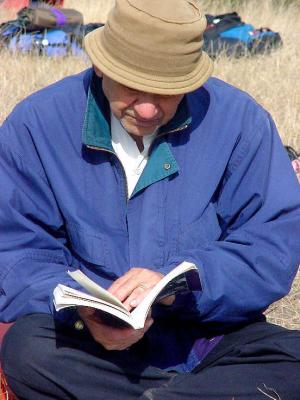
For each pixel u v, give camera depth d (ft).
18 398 14.79
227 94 16.06
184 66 14.26
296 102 36.06
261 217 15.65
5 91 34.94
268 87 38.22
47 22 44.01
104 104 15.07
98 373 14.25
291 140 31.63
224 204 15.96
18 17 45.78
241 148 15.75
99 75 14.80
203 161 15.56
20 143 15.46
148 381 14.56
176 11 14.16
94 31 15.38
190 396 14.32
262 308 15.38
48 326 14.30
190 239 15.39
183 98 15.11
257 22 58.65
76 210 15.26
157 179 15.20
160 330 15.47
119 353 14.55
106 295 13.10
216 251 15.20
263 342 14.74
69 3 59.16
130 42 14.07
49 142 15.37
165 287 14.19
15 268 15.08
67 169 15.33
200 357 15.43
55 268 15.20
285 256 15.29
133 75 14.06
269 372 14.42
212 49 44.80
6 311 15.12
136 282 14.01
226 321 15.34
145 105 14.23
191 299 14.99
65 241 15.78
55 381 14.11
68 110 15.43
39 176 15.40
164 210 15.31
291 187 15.79
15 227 15.35
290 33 54.75
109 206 15.28
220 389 14.32
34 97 15.76
